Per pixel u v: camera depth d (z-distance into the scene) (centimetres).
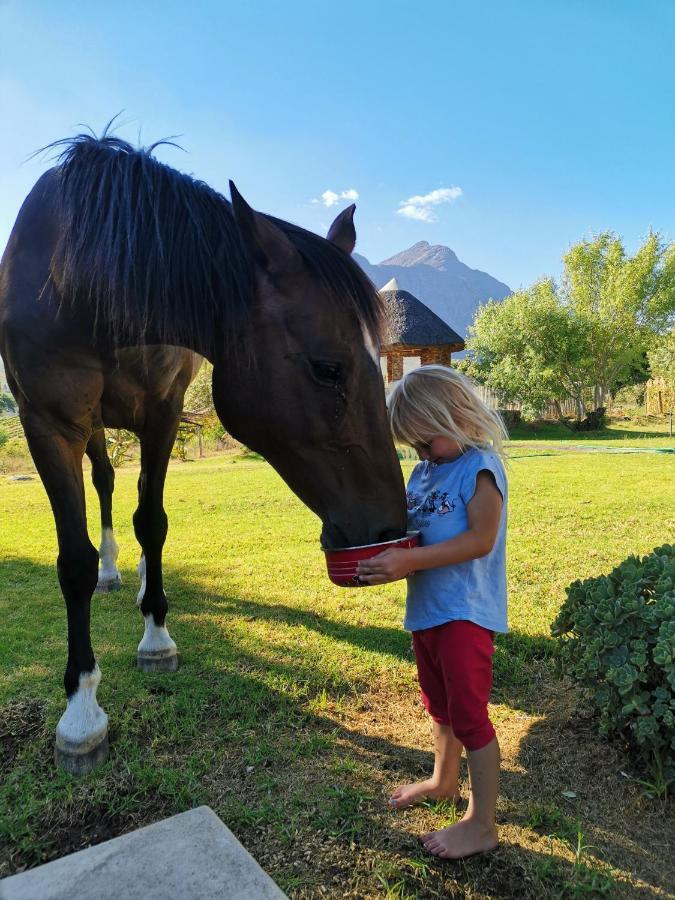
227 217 171
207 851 111
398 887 136
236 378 162
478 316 2402
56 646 276
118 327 175
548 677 239
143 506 248
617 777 176
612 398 2972
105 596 351
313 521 560
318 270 154
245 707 217
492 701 222
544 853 147
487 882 139
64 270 174
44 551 464
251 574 388
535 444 1520
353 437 154
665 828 156
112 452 1191
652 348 2416
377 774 179
